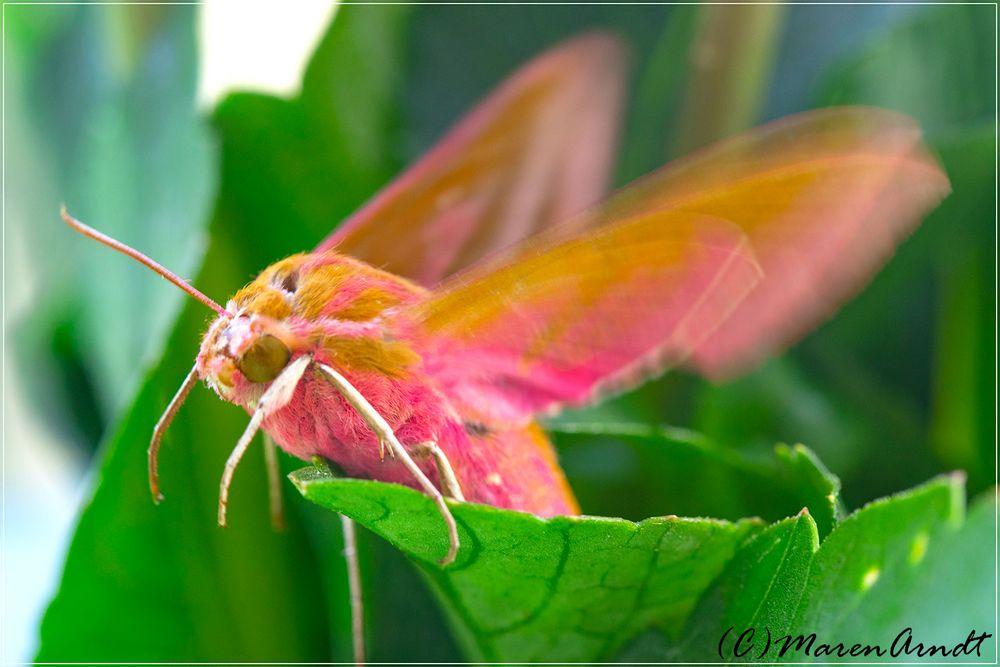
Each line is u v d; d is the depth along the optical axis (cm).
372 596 25
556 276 23
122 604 25
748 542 22
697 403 27
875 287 27
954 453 27
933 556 22
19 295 32
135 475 24
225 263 26
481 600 23
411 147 27
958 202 26
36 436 31
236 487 25
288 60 29
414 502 22
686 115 27
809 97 28
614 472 26
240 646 25
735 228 23
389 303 23
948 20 27
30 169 29
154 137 26
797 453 23
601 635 23
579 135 26
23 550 33
